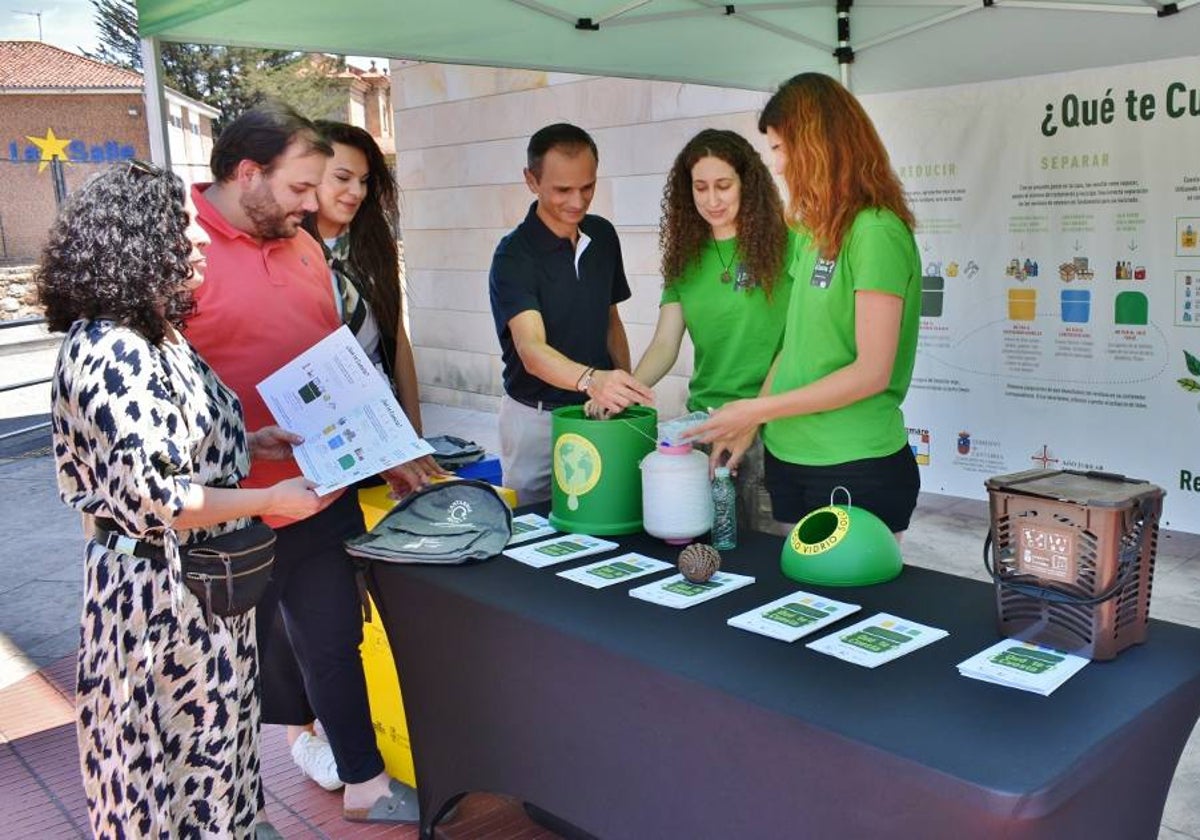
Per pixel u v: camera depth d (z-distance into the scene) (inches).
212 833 75.4
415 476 103.6
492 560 88.8
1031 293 164.2
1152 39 142.6
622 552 89.7
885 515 92.7
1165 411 154.6
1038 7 143.0
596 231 122.7
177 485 68.1
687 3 135.7
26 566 201.5
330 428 86.3
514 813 106.0
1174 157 146.3
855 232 84.9
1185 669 61.7
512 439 123.7
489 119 281.0
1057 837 54.2
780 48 157.2
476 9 122.1
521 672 78.9
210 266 87.7
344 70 983.6
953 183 167.6
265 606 94.3
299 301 93.4
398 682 96.2
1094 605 61.9
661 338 115.2
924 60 161.5
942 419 179.2
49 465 292.7
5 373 463.5
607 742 73.0
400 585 89.4
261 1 105.7
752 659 66.2
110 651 71.2
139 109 1072.8
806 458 93.3
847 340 88.8
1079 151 154.5
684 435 88.7
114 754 71.8
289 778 116.3
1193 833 97.1
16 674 150.3
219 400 76.5
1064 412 165.0
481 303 299.0
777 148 87.1
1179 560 162.1
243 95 939.3
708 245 108.7
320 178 86.8
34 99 1056.2
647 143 236.1
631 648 68.9
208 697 73.9
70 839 107.2
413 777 107.3
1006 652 64.6
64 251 67.2
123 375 66.6
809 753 58.1
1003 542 65.9
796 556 80.2
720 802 65.2
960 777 51.1
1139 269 153.1
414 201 313.9
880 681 62.1
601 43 142.6
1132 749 57.9
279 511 74.7
